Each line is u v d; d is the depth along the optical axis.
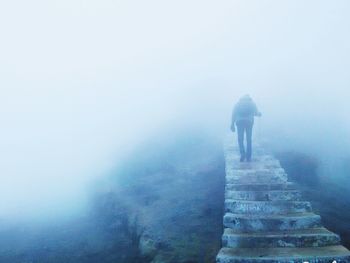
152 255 7.76
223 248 5.77
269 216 6.57
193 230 8.55
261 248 5.68
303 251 5.42
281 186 7.83
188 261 7.03
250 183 8.34
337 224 8.12
